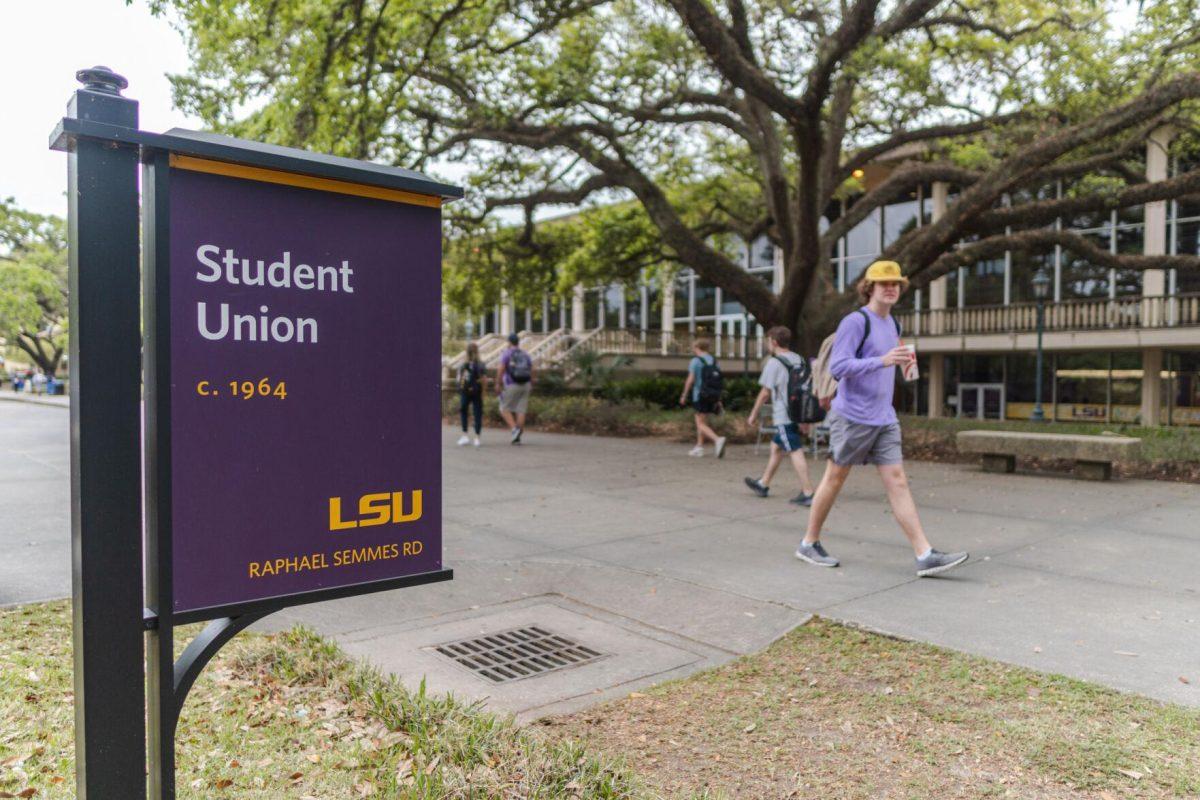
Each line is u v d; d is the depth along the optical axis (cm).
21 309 5506
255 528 194
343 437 208
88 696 168
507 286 2259
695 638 417
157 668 181
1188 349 2489
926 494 887
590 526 716
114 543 169
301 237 198
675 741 296
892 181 1695
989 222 1402
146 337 179
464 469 1109
